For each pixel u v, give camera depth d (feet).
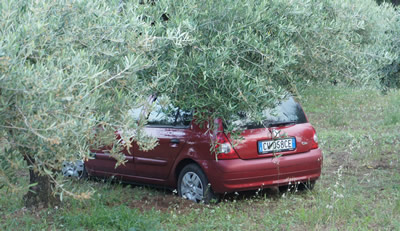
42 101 12.32
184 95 21.04
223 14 20.95
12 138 12.89
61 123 12.24
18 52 13.07
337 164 32.89
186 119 24.14
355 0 29.32
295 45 22.72
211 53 20.08
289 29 21.31
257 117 20.48
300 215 21.38
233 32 20.39
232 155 22.56
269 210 22.95
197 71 20.08
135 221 20.11
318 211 21.48
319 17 23.72
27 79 11.98
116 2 19.20
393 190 25.70
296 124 24.56
